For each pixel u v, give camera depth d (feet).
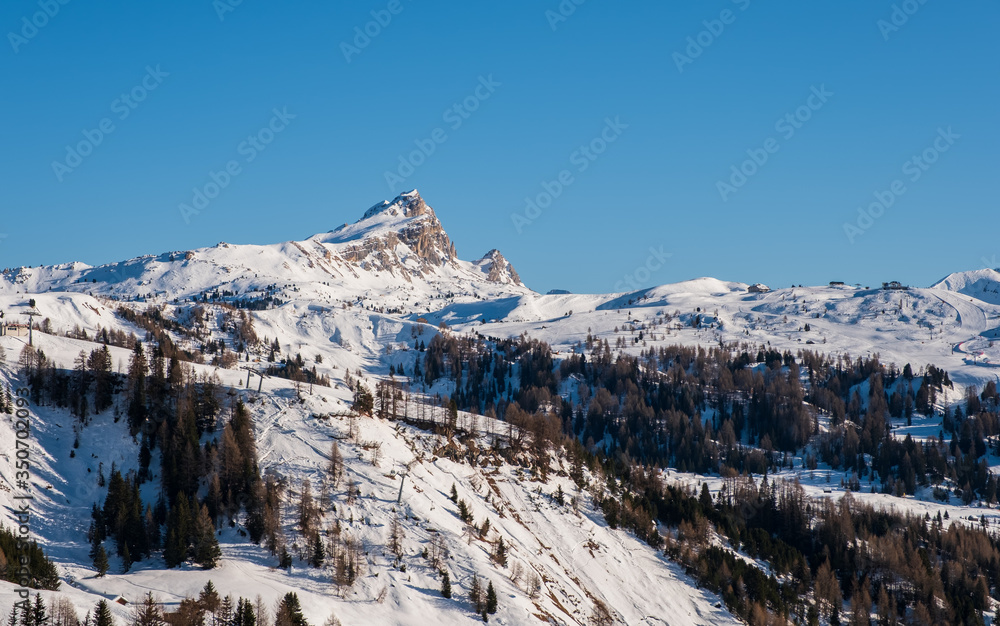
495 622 572.51
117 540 590.96
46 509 638.53
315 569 586.86
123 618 483.10
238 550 601.21
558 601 638.94
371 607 556.92
